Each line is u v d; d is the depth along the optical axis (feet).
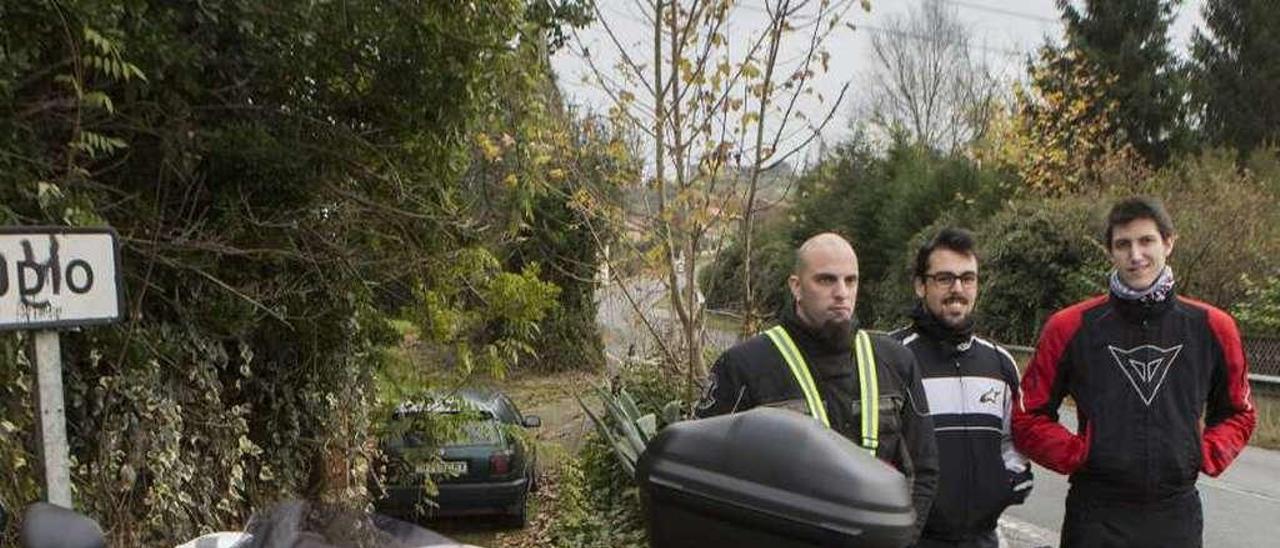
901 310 92.48
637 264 22.95
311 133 17.07
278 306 18.01
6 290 8.79
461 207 19.45
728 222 22.17
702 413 10.50
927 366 12.26
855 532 4.04
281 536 7.33
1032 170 78.74
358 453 21.70
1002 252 74.49
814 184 24.50
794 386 10.08
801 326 10.38
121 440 15.46
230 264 17.44
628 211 22.77
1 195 11.95
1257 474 34.60
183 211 16.34
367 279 19.26
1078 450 12.15
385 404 22.44
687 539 4.46
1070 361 12.39
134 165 15.43
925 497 10.36
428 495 26.00
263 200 17.24
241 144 15.35
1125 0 105.09
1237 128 112.78
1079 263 70.44
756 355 10.33
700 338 21.94
